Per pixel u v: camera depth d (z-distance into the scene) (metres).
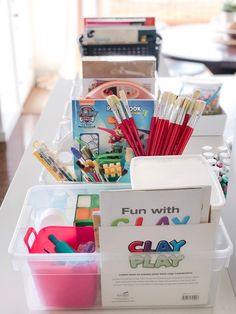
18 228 0.74
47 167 0.91
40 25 3.96
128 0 4.12
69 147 1.03
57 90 1.64
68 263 0.67
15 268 0.69
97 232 0.66
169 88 1.59
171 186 0.65
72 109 0.90
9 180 2.46
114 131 0.91
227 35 2.58
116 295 0.69
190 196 0.62
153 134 0.90
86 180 0.91
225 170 0.90
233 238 0.75
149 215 0.64
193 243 0.66
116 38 1.47
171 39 2.62
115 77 1.09
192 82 1.29
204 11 4.16
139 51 1.49
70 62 4.06
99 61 1.08
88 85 1.06
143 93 1.02
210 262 0.67
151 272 0.67
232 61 2.20
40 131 1.30
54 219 0.78
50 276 0.68
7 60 3.09
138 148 0.91
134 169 0.70
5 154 2.80
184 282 0.68
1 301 0.72
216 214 0.64
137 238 0.65
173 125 0.88
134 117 0.90
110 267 0.67
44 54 4.10
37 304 0.71
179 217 0.64
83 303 0.71
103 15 3.88
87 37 1.46
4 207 0.95
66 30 3.95
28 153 1.18
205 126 1.25
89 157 0.92
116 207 0.63
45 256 0.67
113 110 0.88
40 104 3.68
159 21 4.00
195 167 0.71
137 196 0.62
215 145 1.20
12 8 3.21
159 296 0.70
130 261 0.66
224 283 0.75
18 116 3.38
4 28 3.00
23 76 3.64
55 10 3.88
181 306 0.71
